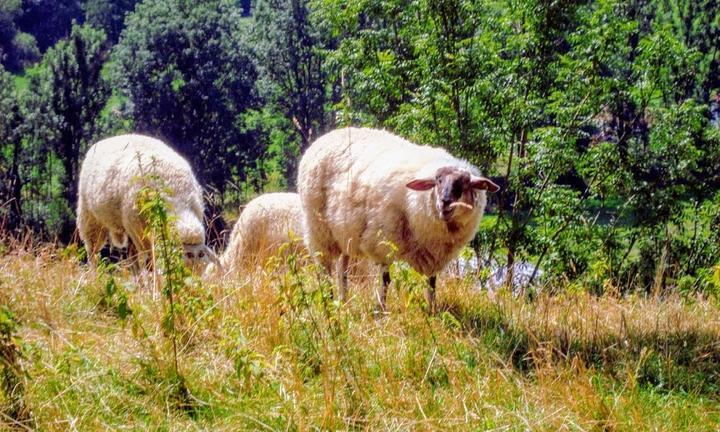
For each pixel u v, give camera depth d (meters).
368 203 6.89
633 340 5.48
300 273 4.67
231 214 28.55
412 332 5.27
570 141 15.48
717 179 19.88
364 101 17.38
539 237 15.14
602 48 15.38
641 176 17.28
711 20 39.84
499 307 6.16
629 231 17.52
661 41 16.09
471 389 4.38
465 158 15.12
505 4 16.28
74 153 46.81
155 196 4.49
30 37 86.44
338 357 4.36
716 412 4.46
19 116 46.03
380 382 4.31
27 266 6.07
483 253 15.30
